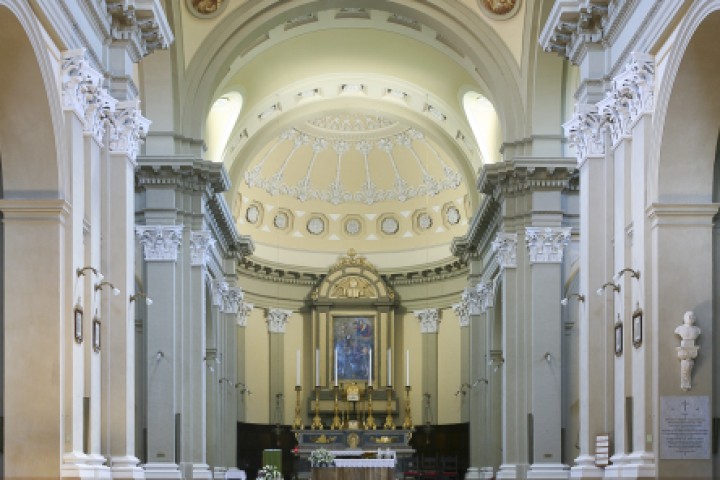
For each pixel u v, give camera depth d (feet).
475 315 98.48
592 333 50.93
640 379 44.78
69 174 42.88
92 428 45.52
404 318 119.14
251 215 116.06
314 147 116.67
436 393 115.55
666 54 42.98
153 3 49.42
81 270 43.93
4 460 41.24
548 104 77.30
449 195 115.14
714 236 43.45
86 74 43.37
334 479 75.25
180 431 74.18
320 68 92.53
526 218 77.56
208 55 76.48
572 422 76.69
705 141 42.60
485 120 90.84
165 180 75.46
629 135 47.42
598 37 50.78
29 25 38.19
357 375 117.60
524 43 76.69
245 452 110.93
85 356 45.42
